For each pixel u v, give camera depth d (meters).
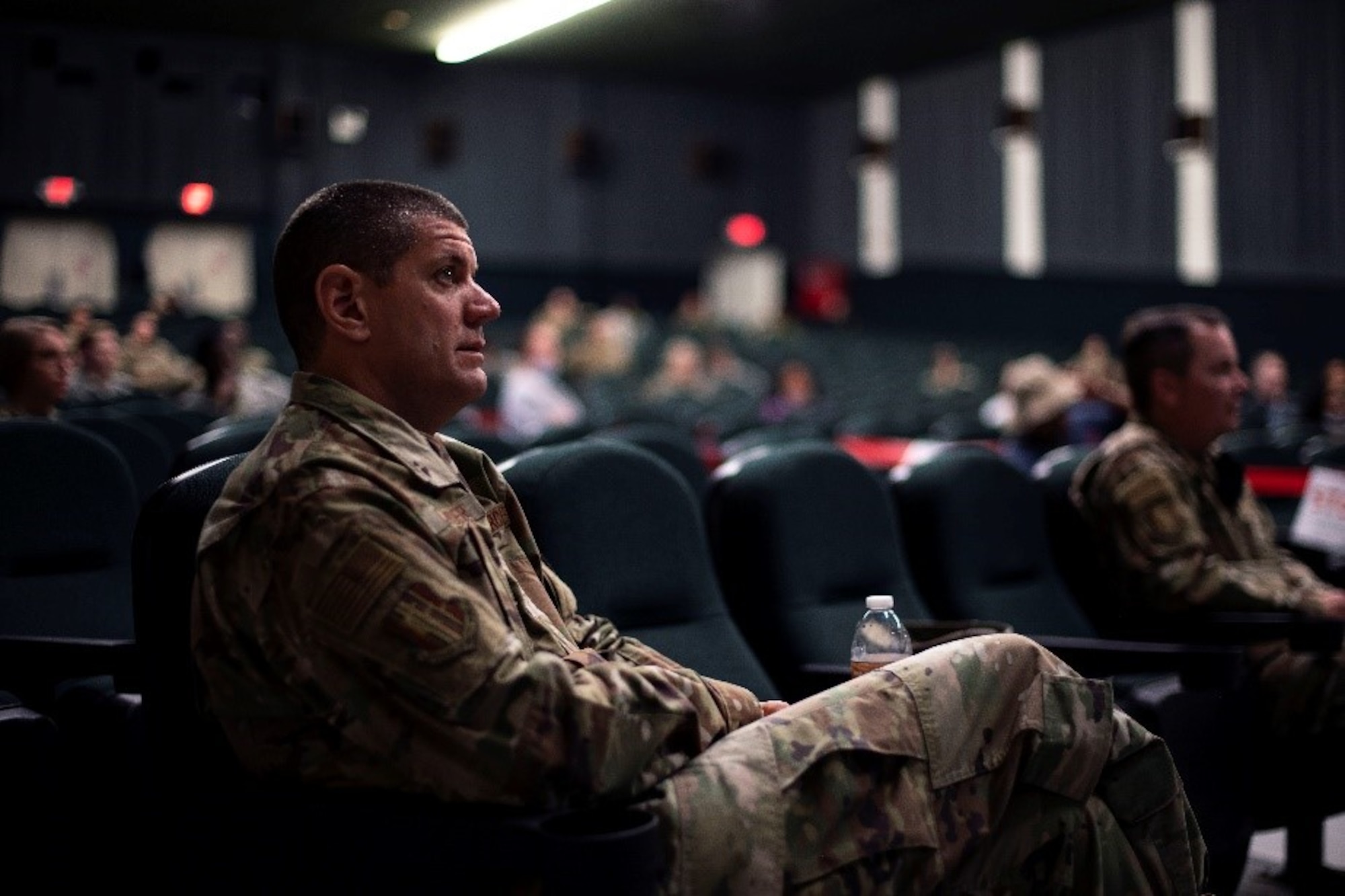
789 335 17.62
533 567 1.69
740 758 1.36
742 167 19.17
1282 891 2.67
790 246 19.62
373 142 15.88
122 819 1.88
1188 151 14.01
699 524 2.19
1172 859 1.56
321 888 1.33
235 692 1.38
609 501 2.06
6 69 12.20
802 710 1.41
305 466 1.37
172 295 10.39
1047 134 15.81
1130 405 2.84
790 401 11.24
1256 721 2.62
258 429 2.65
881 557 2.46
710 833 1.31
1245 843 2.51
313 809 1.33
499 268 17.42
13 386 3.41
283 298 1.52
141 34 12.84
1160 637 2.66
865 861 1.38
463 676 1.29
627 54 16.03
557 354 13.36
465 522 1.43
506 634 1.33
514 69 17.06
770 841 1.33
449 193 16.70
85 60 12.57
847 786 1.38
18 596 2.31
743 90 18.72
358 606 1.31
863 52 16.09
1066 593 2.88
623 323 15.69
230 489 1.42
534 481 2.00
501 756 1.28
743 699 1.51
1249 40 13.47
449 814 1.28
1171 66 14.27
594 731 1.30
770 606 2.27
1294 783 2.61
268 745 1.38
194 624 1.41
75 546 2.41
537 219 17.56
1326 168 12.80
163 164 13.00
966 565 2.67
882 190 18.38
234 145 13.47
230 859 1.39
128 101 12.80
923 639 1.96
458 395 1.53
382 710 1.32
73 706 1.96
